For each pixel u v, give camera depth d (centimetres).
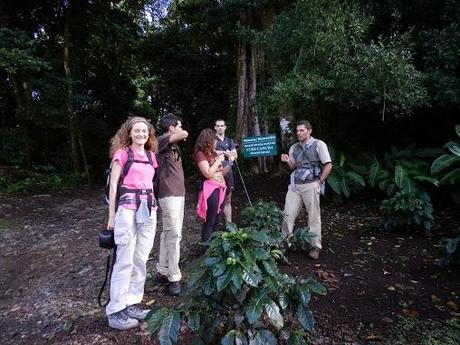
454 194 584
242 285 202
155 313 206
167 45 1303
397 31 623
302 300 203
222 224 562
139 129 290
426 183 617
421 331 290
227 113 1236
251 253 204
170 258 346
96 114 1366
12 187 895
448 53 571
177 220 342
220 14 905
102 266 436
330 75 578
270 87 691
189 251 457
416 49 643
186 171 1211
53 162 1157
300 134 423
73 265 448
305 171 423
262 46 676
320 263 420
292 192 439
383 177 629
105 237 288
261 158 862
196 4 1086
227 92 1240
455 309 321
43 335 302
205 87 1331
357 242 487
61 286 393
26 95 1001
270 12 824
